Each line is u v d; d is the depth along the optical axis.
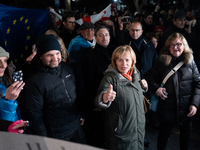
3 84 1.35
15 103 1.30
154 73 2.14
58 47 1.56
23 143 0.27
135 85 1.65
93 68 2.22
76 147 0.25
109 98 1.45
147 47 2.64
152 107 2.11
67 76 1.69
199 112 3.35
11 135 0.28
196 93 2.04
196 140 2.73
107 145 1.70
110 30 3.18
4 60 1.31
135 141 1.65
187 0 9.48
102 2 16.19
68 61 2.04
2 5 2.13
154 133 2.94
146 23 4.63
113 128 1.63
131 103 1.59
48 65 1.54
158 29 3.80
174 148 2.58
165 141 2.23
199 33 3.81
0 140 0.27
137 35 2.63
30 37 2.38
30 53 2.39
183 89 2.00
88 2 16.30
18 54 2.23
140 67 2.70
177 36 1.99
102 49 2.28
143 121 1.71
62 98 1.62
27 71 1.81
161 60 2.08
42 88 1.51
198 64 3.49
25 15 2.30
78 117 1.84
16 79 1.37
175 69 2.00
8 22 2.09
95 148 0.25
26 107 1.50
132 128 1.62
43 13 2.57
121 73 1.67
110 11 4.05
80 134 1.86
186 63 1.97
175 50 2.00
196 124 3.10
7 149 0.26
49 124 1.63
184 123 2.14
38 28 2.49
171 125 2.17
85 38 2.62
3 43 2.05
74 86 1.75
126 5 16.91
